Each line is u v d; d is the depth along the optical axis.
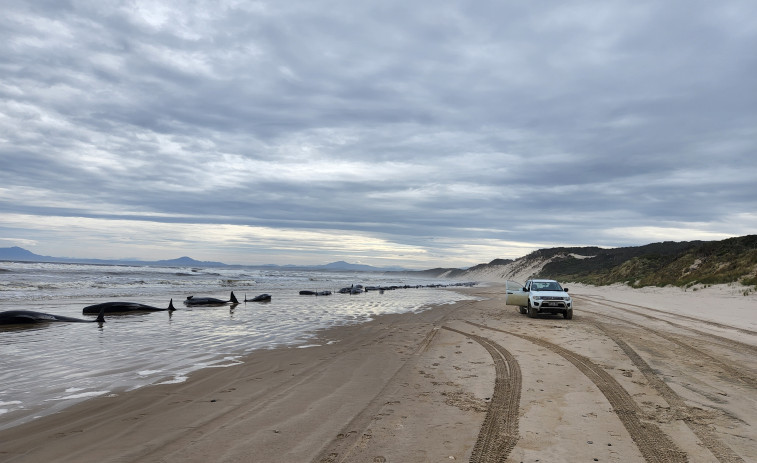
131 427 5.04
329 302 25.31
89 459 4.13
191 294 28.53
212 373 7.83
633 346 10.42
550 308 16.83
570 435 4.74
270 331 13.27
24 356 9.23
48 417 5.42
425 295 35.59
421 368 8.23
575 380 7.18
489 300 29.77
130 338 11.66
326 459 4.12
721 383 6.97
